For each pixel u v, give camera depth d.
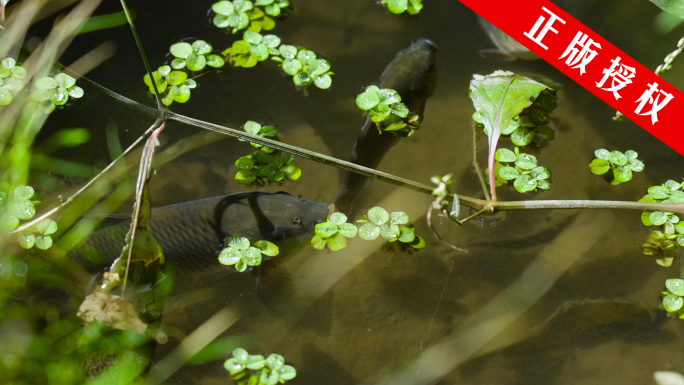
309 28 2.69
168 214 2.43
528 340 2.40
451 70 2.64
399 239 2.45
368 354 2.38
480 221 2.48
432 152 2.54
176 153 2.51
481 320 2.41
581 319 2.42
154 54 2.62
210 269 2.42
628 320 2.42
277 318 2.39
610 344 2.40
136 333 2.37
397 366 2.38
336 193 2.50
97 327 2.36
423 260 2.45
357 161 2.53
